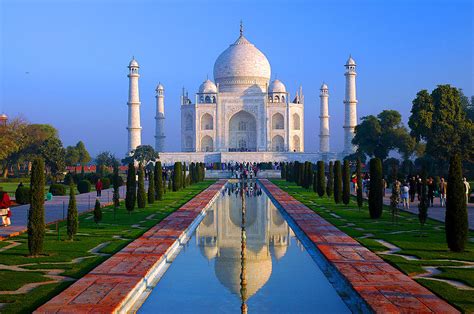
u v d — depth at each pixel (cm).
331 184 7794
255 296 2598
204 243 4072
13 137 13150
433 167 11012
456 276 2705
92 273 2794
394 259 3156
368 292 2438
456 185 3369
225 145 17712
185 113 18138
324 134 18150
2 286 2545
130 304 2442
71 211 3850
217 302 2500
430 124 11081
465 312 2145
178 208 6141
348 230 4372
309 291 2683
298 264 3297
